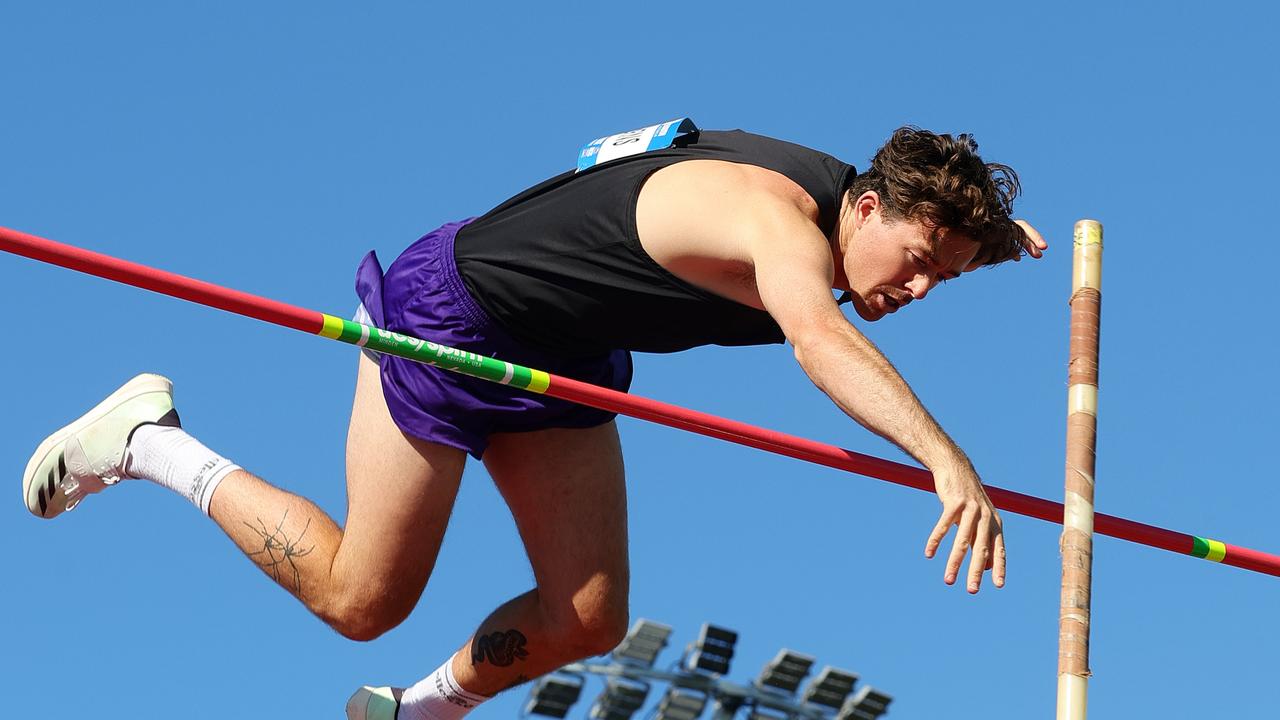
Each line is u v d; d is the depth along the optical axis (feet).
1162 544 23.34
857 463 21.80
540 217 22.75
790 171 22.26
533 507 24.14
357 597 23.82
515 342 23.15
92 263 19.56
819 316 19.94
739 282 21.74
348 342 20.77
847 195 22.43
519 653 24.62
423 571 23.90
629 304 22.38
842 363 19.58
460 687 25.07
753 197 21.43
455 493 23.80
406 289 23.52
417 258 23.62
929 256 21.95
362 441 23.84
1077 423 20.51
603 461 24.22
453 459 23.54
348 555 23.79
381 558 23.62
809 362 19.77
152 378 26.08
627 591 24.40
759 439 21.70
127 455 25.50
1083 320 21.06
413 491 23.44
